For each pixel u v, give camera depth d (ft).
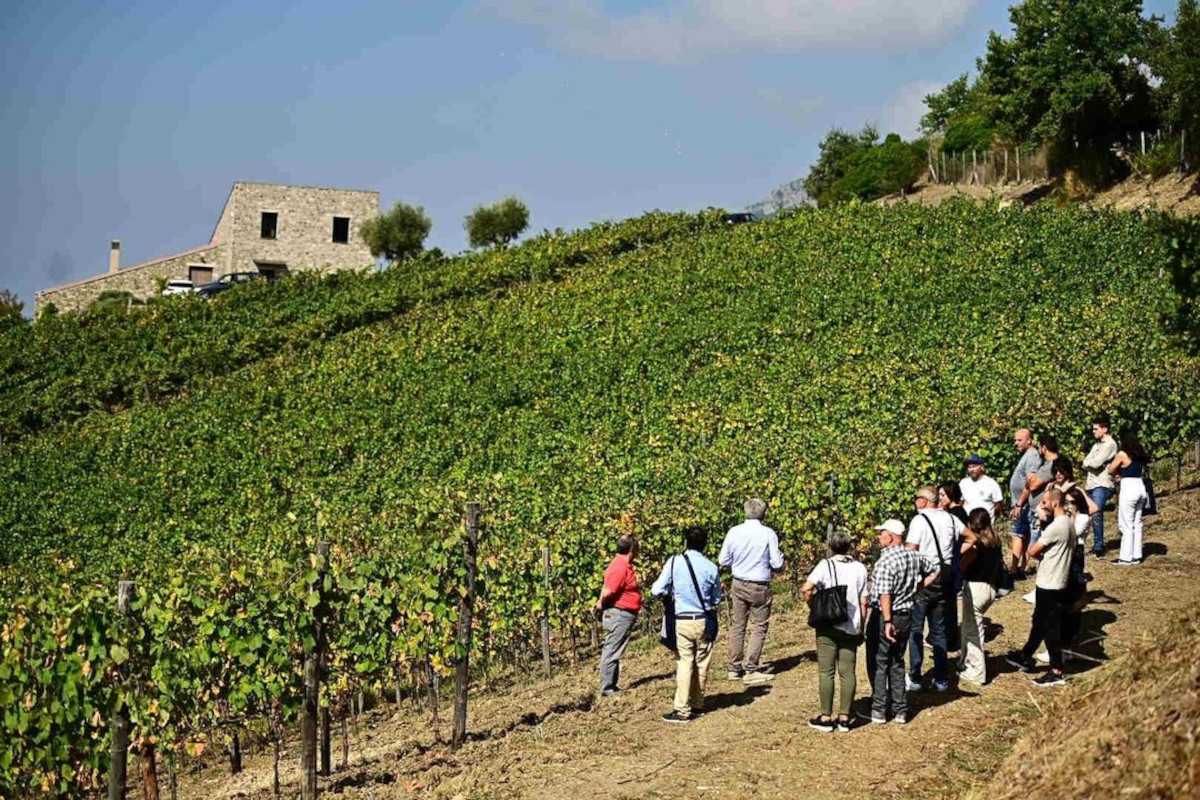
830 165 261.03
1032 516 51.44
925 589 37.58
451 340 139.03
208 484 110.63
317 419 121.70
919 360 103.09
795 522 57.98
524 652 56.80
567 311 143.95
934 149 223.92
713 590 38.04
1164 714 23.86
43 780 33.86
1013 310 117.39
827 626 34.99
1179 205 146.61
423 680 55.62
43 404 147.84
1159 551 54.34
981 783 29.14
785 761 32.89
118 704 33.42
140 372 151.33
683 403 106.93
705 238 169.48
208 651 36.70
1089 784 23.21
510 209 236.84
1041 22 172.55
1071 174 171.83
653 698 41.09
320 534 45.01
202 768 48.55
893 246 145.48
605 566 55.57
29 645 34.12
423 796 33.47
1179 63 154.51
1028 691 37.19
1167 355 75.20
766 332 123.54
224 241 244.42
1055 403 69.97
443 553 39.50
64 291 221.05
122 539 100.58
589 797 31.27
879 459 62.28
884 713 35.24
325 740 40.27
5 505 114.11
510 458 101.81
